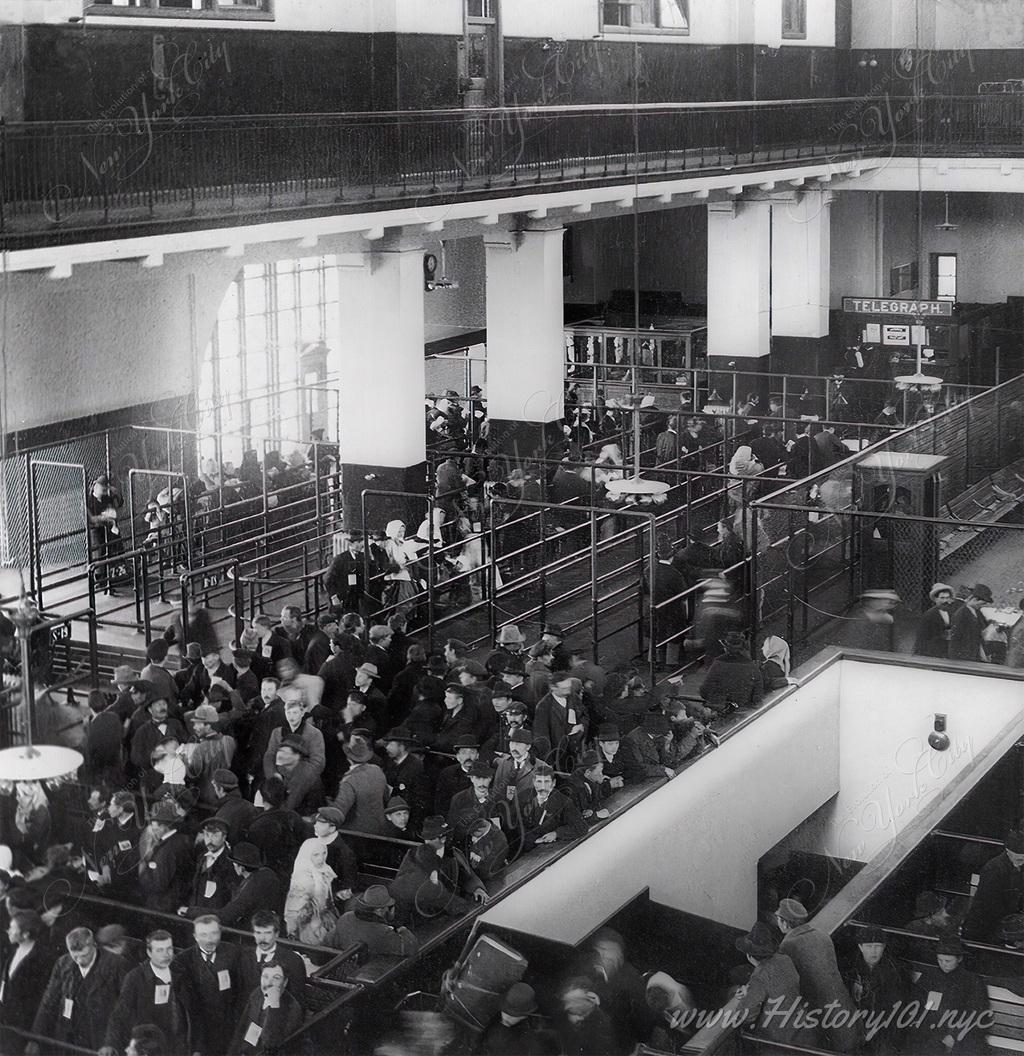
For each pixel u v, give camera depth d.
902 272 27.30
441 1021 8.68
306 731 10.59
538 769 10.59
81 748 10.50
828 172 25.20
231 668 11.80
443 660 12.02
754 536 14.03
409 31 18.41
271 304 21.58
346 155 17.61
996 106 25.25
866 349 24.39
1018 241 26.50
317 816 9.16
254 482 17.14
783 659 13.43
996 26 25.14
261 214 15.31
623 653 14.12
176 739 10.55
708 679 13.05
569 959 9.22
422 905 9.48
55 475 15.08
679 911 10.87
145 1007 8.09
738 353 25.25
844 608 15.13
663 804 11.55
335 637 11.98
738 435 20.59
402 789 10.63
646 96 22.75
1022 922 9.58
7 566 14.35
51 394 13.91
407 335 18.00
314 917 9.12
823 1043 8.73
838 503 15.59
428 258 18.53
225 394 20.69
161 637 13.19
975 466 18.11
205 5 15.98
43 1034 8.39
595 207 21.45
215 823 9.24
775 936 11.03
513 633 12.01
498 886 9.99
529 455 20.84
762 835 12.98
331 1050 8.24
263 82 16.78
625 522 17.19
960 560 16.03
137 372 14.71
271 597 15.60
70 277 13.73
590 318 28.17
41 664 12.38
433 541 15.28
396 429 18.12
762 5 24.41
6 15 13.95
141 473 14.80
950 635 14.05
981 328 24.27
